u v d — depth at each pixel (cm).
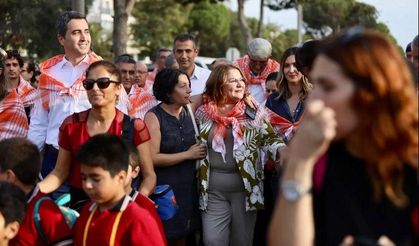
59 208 425
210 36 5225
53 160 580
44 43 2152
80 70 589
